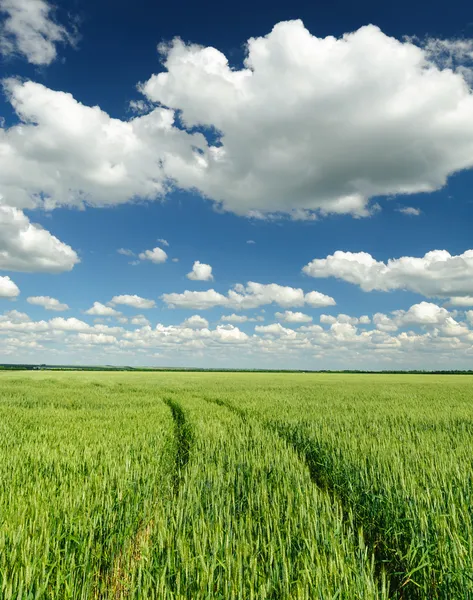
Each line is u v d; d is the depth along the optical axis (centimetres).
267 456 750
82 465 690
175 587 339
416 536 417
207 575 340
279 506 500
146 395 2559
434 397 2422
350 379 5697
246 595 330
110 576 393
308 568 354
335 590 326
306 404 1875
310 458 837
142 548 398
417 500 493
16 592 327
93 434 1057
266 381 4700
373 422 1252
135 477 616
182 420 1475
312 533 410
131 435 1021
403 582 380
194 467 687
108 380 4747
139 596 321
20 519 445
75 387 3412
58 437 1012
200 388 3266
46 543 381
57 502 496
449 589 347
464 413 1533
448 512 470
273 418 1344
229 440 938
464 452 775
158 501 571
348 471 651
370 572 359
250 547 387
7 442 955
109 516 466
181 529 444
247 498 534
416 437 999
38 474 640
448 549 378
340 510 505
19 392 2844
